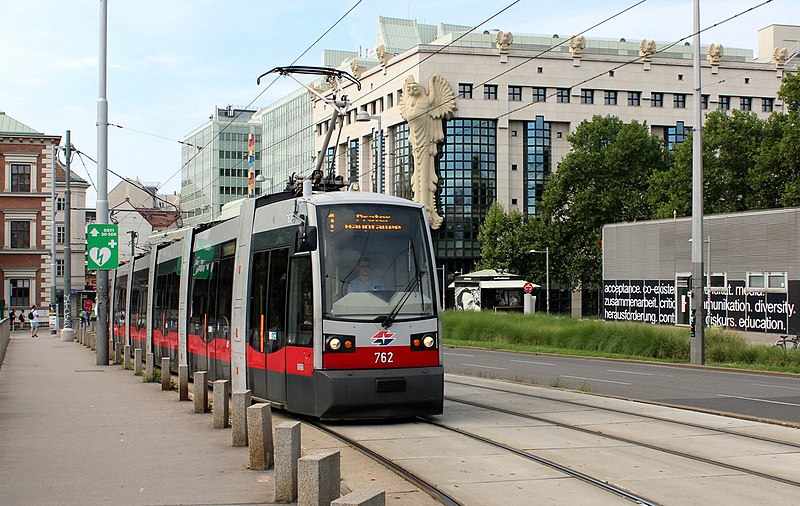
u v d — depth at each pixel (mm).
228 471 10445
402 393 14031
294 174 17031
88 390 21250
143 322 30875
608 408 16500
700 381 23656
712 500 8852
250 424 10594
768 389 21219
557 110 93062
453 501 8812
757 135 61750
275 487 8742
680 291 51688
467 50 90812
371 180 99000
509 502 8812
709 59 97062
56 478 10141
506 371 27219
